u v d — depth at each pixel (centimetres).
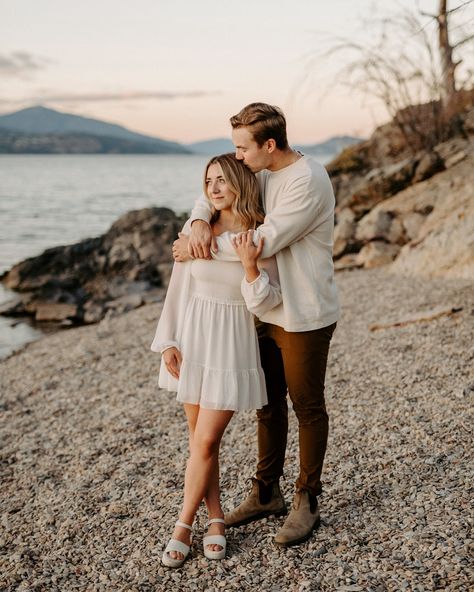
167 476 413
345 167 1612
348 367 573
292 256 295
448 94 1295
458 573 270
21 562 330
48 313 1305
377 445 404
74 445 494
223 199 298
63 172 11100
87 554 333
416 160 1177
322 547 307
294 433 446
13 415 592
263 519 340
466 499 323
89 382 674
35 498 411
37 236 2553
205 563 308
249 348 301
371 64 1184
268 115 286
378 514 327
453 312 659
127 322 1023
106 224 2972
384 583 274
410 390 488
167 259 1627
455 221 924
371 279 953
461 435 395
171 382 313
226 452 432
